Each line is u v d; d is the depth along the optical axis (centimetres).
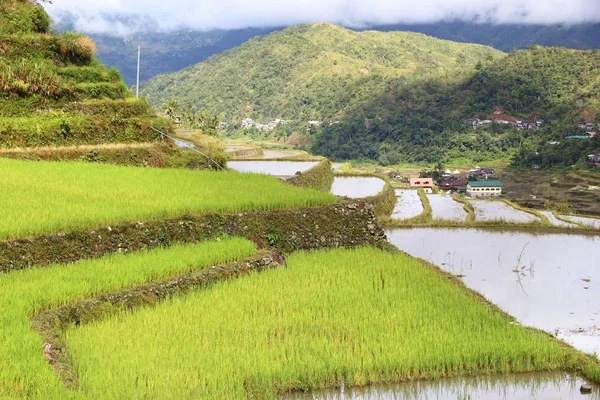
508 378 1009
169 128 2748
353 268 1463
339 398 930
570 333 1205
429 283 1375
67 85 2634
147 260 1325
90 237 1390
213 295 1231
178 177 2005
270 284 1319
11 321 972
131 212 1507
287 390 936
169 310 1142
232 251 1424
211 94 13638
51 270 1241
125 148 2452
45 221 1367
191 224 1555
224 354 968
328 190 2984
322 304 1210
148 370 889
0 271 1247
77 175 1908
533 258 1783
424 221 2300
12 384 786
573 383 998
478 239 2044
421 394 951
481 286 1499
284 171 2947
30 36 2808
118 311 1132
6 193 1617
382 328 1106
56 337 977
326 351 1001
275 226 1656
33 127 2345
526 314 1308
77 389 827
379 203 2602
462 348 1030
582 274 1620
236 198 1730
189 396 841
